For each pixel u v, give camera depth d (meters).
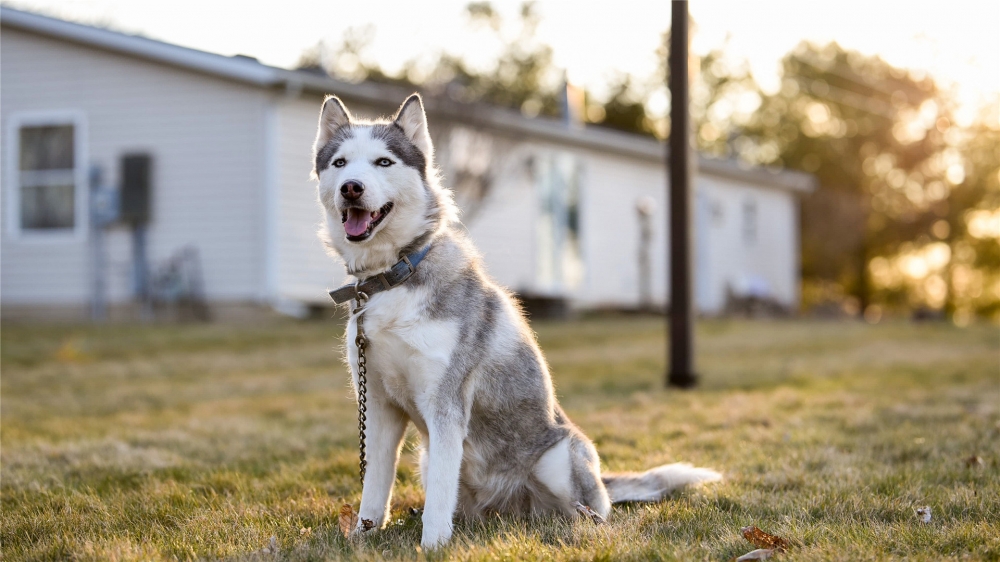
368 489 4.00
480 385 3.91
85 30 14.75
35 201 15.41
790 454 5.38
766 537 3.47
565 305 19.92
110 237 15.05
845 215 35.28
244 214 14.38
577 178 20.94
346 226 3.83
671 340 9.02
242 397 8.77
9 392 8.86
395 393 3.90
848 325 19.75
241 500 4.41
